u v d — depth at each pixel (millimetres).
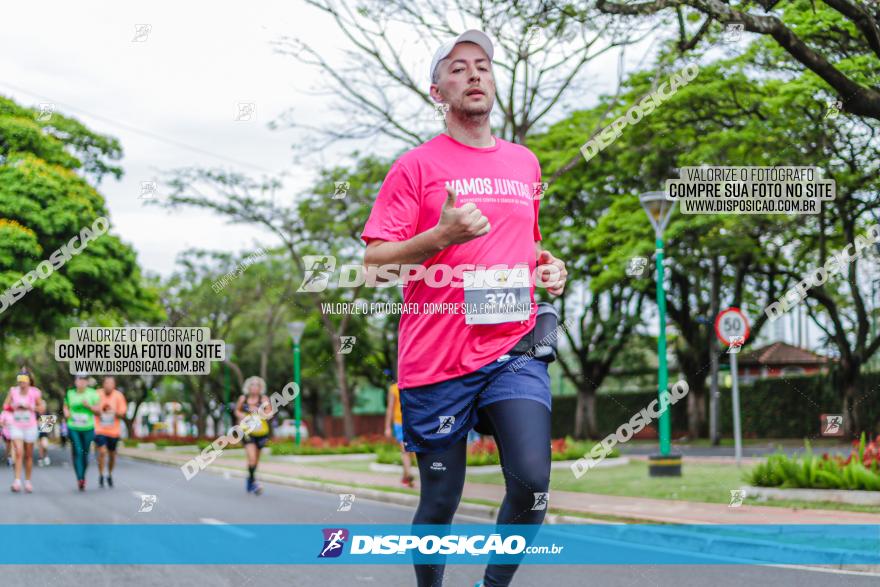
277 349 33031
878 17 8758
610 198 23781
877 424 20453
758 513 8508
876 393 20828
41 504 9539
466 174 3016
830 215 19625
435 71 3086
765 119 19562
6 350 26375
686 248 22281
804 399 27172
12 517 8312
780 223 20219
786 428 27875
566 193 24391
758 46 19000
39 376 31094
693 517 8195
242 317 29078
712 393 25297
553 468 15773
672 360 30359
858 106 8672
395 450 19859
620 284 24734
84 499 10180
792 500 9727
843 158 17953
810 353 25328
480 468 14578
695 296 26359
